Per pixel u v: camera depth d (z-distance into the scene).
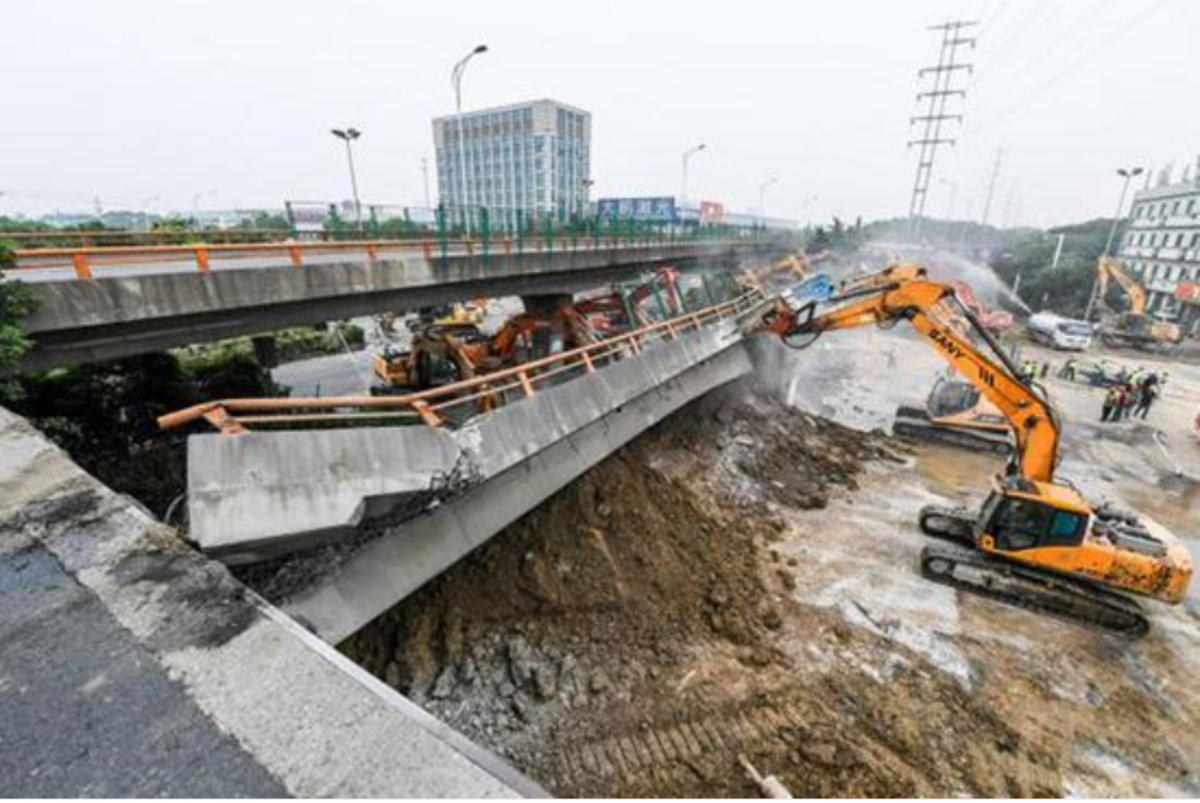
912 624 11.17
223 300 11.89
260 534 6.27
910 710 9.17
